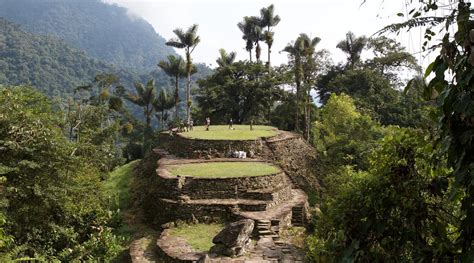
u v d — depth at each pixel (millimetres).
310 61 40250
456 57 2891
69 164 15820
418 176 3809
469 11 2797
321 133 32875
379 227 3691
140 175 26250
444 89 2965
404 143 3877
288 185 20531
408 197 3684
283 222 16625
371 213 3793
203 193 18312
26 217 14445
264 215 16656
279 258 13078
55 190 14719
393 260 3635
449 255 3260
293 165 26859
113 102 47219
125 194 23484
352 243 3723
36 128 15203
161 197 18750
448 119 2934
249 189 18766
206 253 13531
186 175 19281
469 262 2812
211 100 43719
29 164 14000
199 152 24531
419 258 3400
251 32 45750
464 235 3014
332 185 18594
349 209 3938
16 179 14289
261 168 21141
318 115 41688
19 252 11398
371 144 20375
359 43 46625
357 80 41344
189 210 17312
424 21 3006
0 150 14273
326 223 4293
